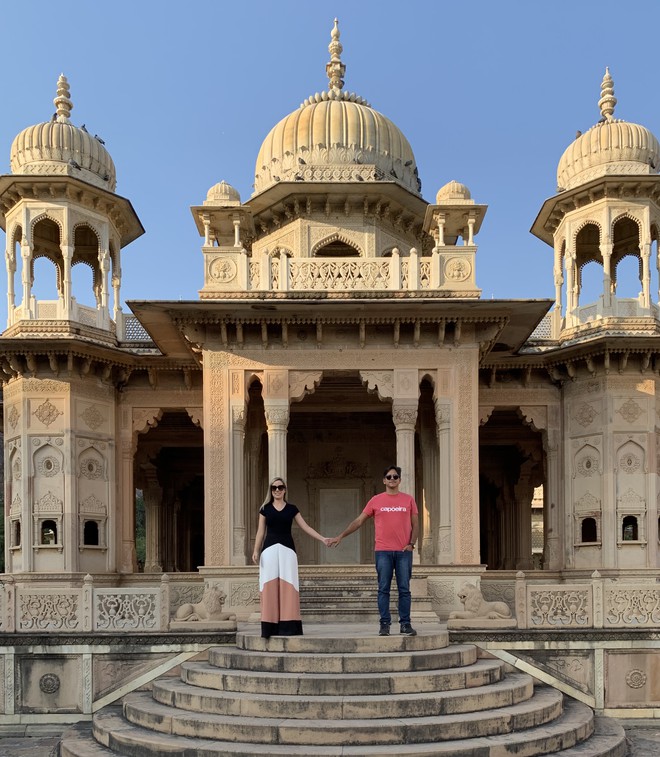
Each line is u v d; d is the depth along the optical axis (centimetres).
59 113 1797
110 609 1107
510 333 1622
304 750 788
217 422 1485
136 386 1808
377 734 812
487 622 1102
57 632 1099
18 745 1007
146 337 1894
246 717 858
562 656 1101
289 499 1988
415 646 987
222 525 1462
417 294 1508
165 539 2470
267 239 1966
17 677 1091
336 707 850
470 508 1467
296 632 998
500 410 1855
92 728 995
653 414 1684
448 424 1488
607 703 1092
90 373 1714
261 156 1997
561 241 1872
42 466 1653
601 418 1697
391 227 1931
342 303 1427
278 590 1001
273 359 1502
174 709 919
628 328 1705
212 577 1431
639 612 1115
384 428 2012
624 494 1667
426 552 1708
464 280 1523
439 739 826
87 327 1714
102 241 1773
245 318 1473
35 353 1650
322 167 1880
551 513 1778
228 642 1091
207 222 1716
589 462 1720
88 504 1686
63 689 1089
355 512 1989
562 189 1852
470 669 953
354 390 1780
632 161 1777
